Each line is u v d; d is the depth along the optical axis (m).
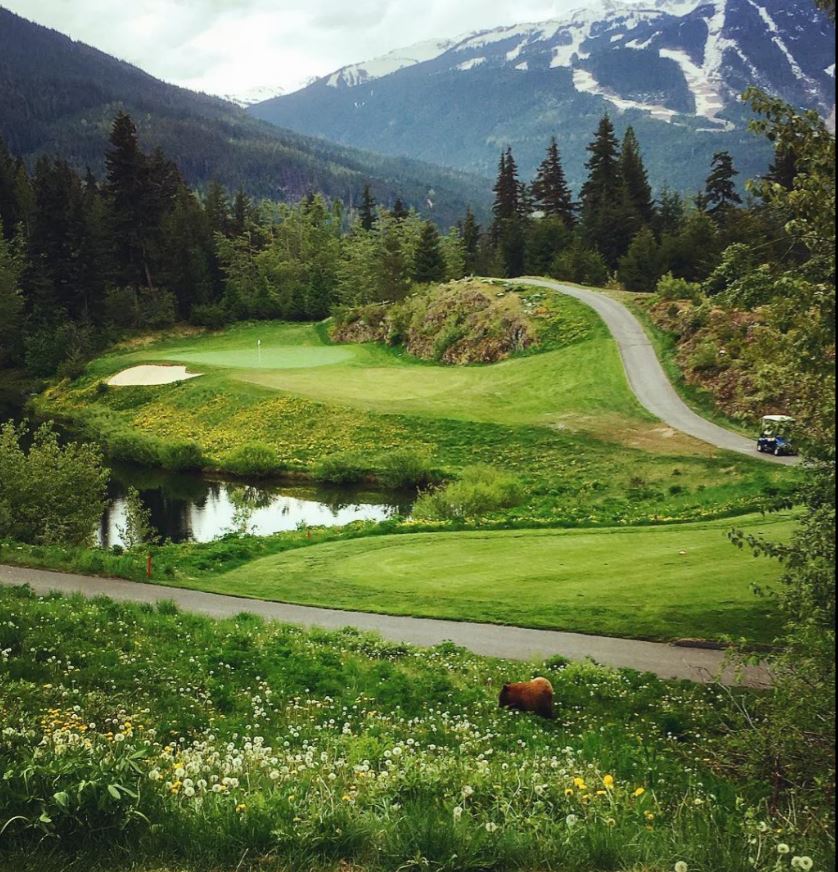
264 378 75.12
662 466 47.31
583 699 15.93
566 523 37.25
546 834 6.49
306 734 12.15
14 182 125.81
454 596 24.59
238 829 6.18
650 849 6.24
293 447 59.84
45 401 84.06
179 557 30.78
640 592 23.88
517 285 89.81
